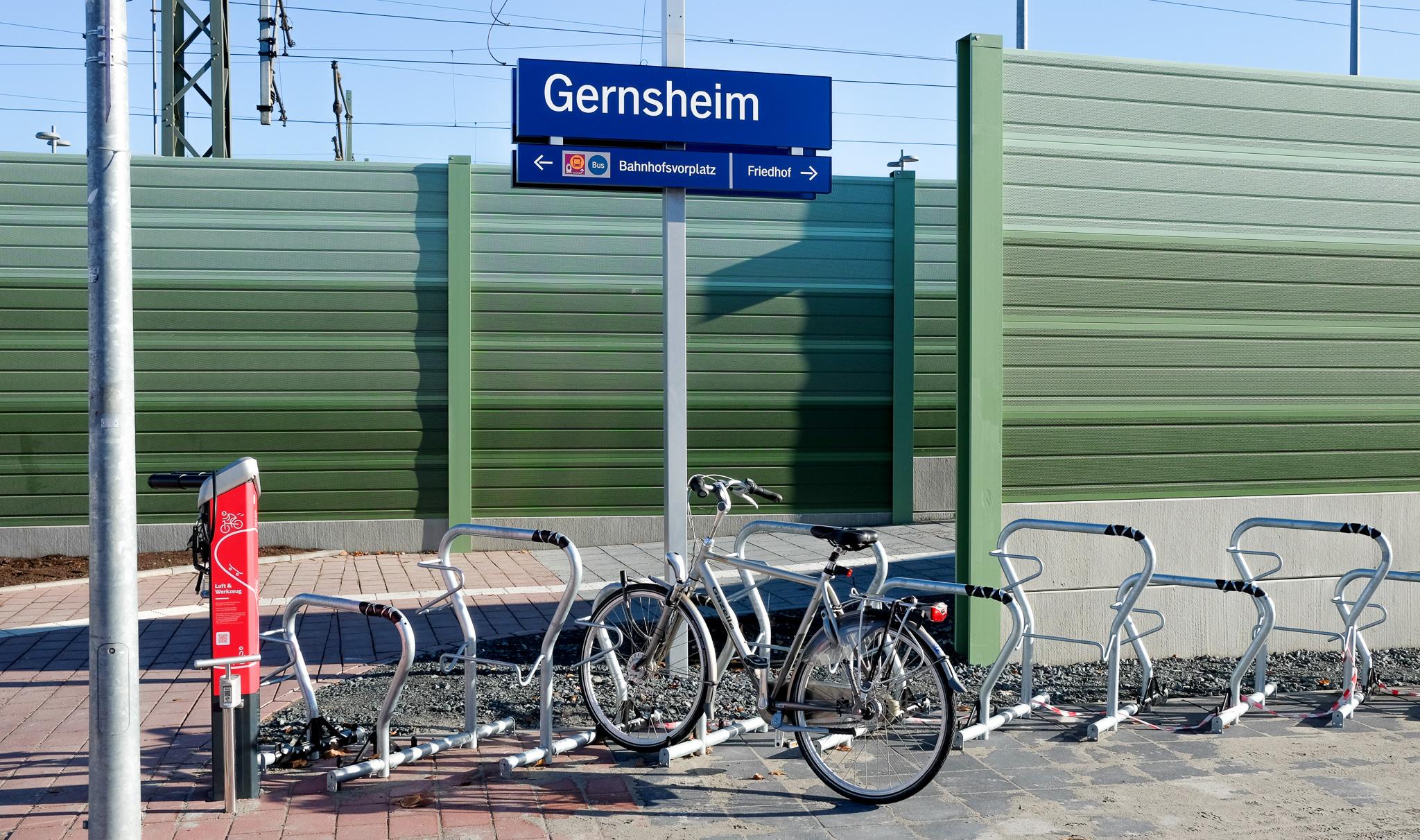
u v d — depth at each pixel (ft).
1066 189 21.75
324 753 15.96
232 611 14.17
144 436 37.86
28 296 37.04
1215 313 22.52
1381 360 23.38
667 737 16.02
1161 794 14.55
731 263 40.75
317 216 38.58
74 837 13.25
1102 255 21.94
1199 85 22.36
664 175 19.71
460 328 38.99
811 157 20.35
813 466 41.47
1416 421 23.58
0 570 34.50
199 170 38.04
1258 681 19.06
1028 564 21.52
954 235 42.32
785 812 13.98
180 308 37.99
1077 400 21.90
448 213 38.91
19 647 23.75
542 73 19.22
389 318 38.91
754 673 16.06
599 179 19.49
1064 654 21.72
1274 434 22.86
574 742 16.26
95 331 11.84
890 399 42.06
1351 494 23.20
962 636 21.84
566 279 39.68
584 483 40.01
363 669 21.74
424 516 39.29
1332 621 23.00
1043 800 14.30
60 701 19.38
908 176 41.91
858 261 41.70
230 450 38.32
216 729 14.16
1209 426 22.53
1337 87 23.06
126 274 11.97
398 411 39.06
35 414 37.09
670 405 19.76
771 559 36.11
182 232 37.96
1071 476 21.89
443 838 13.15
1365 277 23.27
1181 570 22.27
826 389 41.50
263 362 38.40
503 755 16.14
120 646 11.87
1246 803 14.19
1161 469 22.31
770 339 41.06
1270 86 22.70
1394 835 13.16
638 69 19.56
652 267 40.09
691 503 40.86
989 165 21.24
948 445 42.78
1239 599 22.47
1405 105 23.38
